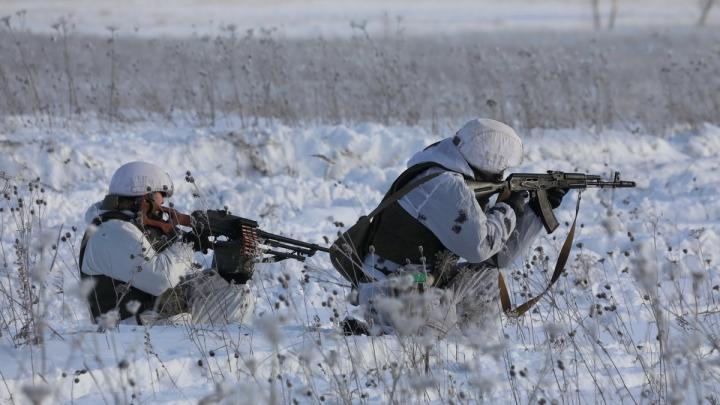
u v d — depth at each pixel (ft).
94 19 506.07
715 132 165.48
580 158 150.82
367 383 56.49
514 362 62.08
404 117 167.22
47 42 224.94
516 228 68.08
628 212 118.62
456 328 63.77
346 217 118.32
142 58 235.40
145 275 67.21
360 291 66.03
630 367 62.85
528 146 150.82
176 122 160.15
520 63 209.77
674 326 73.56
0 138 132.46
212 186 127.85
